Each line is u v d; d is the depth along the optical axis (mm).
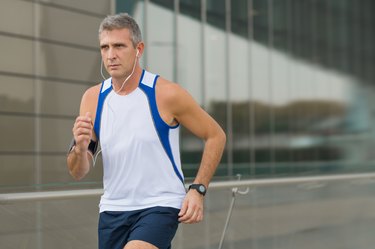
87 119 2717
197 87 20500
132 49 2861
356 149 28625
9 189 3342
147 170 2883
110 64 2836
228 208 4680
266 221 5234
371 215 6941
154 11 18734
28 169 16000
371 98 29734
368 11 29641
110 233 2957
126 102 2900
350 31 28484
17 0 15773
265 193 5234
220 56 21531
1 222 3240
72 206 3613
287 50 24891
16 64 15805
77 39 16922
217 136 2971
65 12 16656
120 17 2865
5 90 15586
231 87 22078
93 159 3062
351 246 6566
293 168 25000
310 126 26031
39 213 3436
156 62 18828
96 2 17266
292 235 5598
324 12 26953
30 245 3383
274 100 24141
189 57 20094
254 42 23188
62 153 16734
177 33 19609
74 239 3613
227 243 4766
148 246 2793
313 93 26234
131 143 2877
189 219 2838
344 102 28031
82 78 17062
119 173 2912
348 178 6406
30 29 16047
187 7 20031
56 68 16500
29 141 16031
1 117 15516
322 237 6098
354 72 28672
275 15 24234
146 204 2885
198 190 2898
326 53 27078
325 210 6152
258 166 23234
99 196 3758
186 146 19406
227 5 21859
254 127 23094
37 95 16188
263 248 5199
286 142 24703
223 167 21828
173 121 2930
